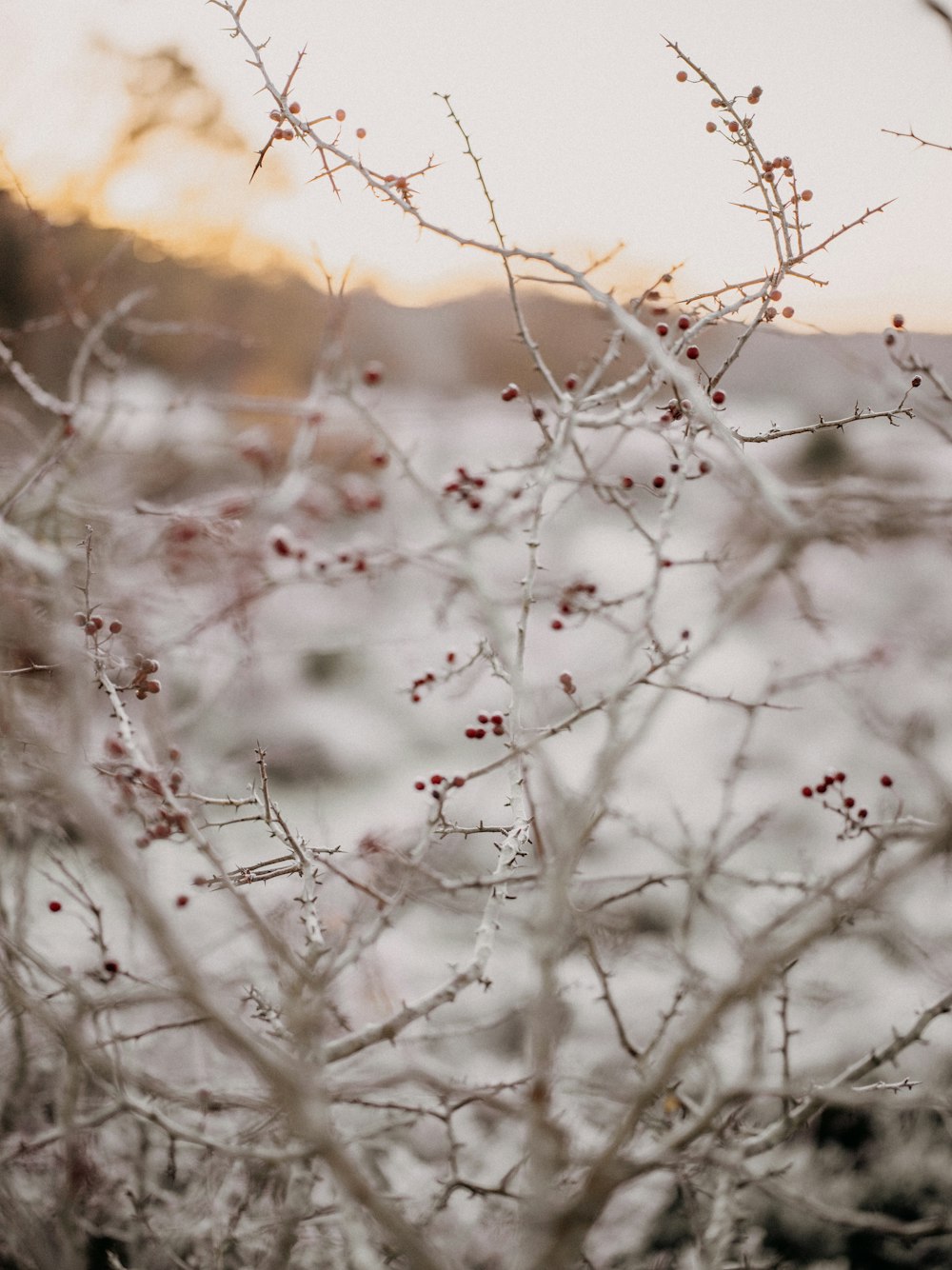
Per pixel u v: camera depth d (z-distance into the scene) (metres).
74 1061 1.85
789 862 4.27
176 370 5.45
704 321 2.11
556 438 2.27
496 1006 3.47
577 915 1.99
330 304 3.48
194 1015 1.86
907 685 4.49
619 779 2.49
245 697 4.20
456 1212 2.65
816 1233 3.01
